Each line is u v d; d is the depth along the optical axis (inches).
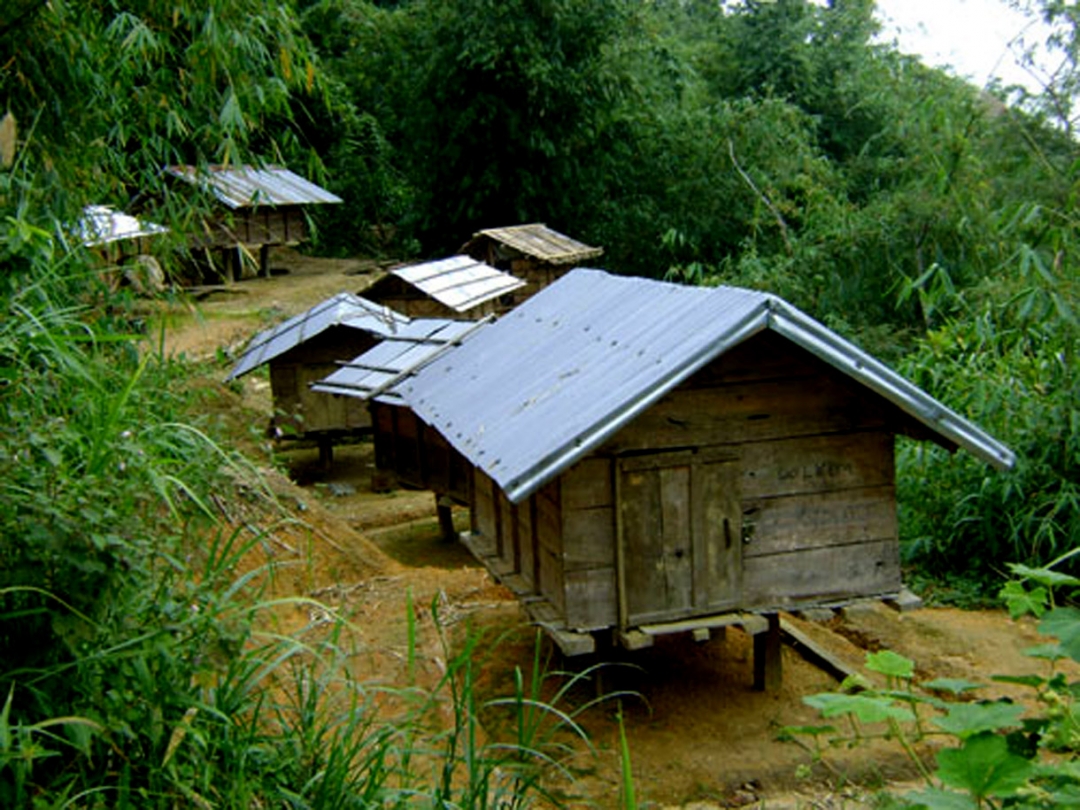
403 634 239.6
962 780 84.4
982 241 464.1
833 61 1096.8
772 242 785.6
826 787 198.1
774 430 211.8
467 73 895.1
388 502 441.1
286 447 529.7
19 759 98.5
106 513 111.7
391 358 394.3
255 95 225.0
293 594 258.5
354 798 122.3
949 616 300.0
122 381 166.2
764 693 235.5
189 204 228.8
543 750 207.0
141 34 203.2
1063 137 384.2
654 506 207.9
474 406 241.8
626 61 931.3
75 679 111.0
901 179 547.8
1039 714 222.5
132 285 237.9
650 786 196.7
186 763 115.5
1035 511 323.0
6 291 149.8
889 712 90.4
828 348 194.5
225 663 120.6
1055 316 319.3
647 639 204.2
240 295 730.8
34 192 180.2
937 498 350.3
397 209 1035.3
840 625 289.1
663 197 957.8
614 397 190.9
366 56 993.5
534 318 276.4
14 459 115.3
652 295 233.9
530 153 919.0
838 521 217.5
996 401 330.6
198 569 168.4
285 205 804.6
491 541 259.8
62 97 202.5
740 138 919.7
